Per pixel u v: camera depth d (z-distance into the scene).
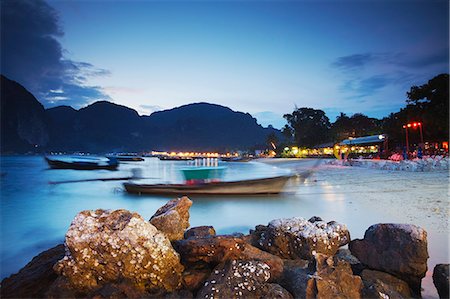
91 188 24.58
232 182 17.47
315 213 12.23
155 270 4.71
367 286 4.53
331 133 92.38
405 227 5.10
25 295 4.86
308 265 5.04
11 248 9.55
